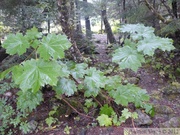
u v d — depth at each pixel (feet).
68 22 11.58
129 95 8.30
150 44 7.94
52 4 13.64
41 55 6.07
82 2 22.35
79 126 8.27
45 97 9.94
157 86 12.41
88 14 23.53
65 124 8.43
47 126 8.39
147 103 9.32
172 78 13.29
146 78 13.58
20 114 8.71
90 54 18.33
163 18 14.98
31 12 13.84
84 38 19.86
